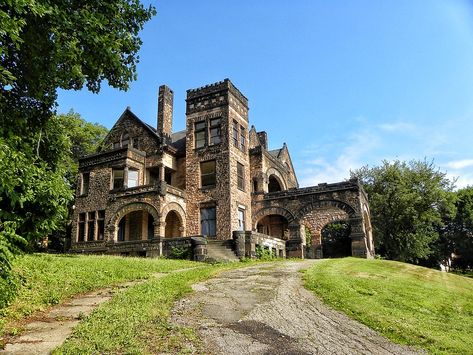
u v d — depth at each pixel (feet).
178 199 95.86
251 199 104.99
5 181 24.22
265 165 110.52
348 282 41.29
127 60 37.32
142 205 90.63
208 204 96.22
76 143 130.11
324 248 134.10
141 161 102.42
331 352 22.65
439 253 176.86
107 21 31.65
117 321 25.72
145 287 36.96
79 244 98.12
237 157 100.99
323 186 96.68
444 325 28.48
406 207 142.10
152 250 81.76
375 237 144.66
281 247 93.35
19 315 27.02
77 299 33.30
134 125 109.40
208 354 21.61
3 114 31.17
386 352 22.80
